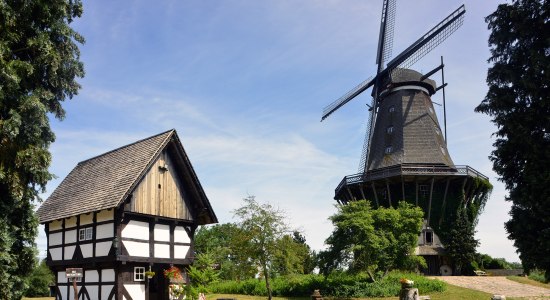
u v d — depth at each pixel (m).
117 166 24.95
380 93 48.47
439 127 47.41
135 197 22.75
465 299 28.14
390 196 43.53
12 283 14.84
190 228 25.78
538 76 17.19
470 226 42.62
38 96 15.20
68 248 24.22
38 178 15.39
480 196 45.66
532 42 17.92
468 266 42.22
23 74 14.92
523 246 17.17
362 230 30.95
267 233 28.05
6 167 14.83
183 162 24.94
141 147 25.02
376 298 29.41
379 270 33.19
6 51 14.61
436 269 42.88
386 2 49.69
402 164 42.59
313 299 25.19
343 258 31.55
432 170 42.00
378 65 48.75
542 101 16.72
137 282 22.67
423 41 45.44
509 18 18.25
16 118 14.08
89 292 23.06
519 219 17.42
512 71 17.83
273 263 28.53
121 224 22.12
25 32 15.46
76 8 17.28
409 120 45.47
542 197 16.41
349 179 45.34
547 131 17.09
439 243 42.50
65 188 27.44
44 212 26.11
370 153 46.91
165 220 24.23
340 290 31.27
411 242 32.19
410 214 33.12
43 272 47.66
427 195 43.31
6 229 14.55
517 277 39.62
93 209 22.39
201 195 25.38
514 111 17.69
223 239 56.56
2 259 14.47
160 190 24.02
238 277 29.83
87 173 27.12
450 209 43.12
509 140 17.73
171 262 24.12
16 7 14.88
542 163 16.67
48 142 16.14
